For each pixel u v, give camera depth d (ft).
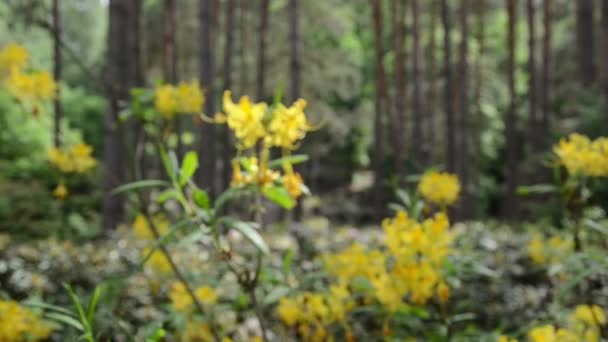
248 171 5.77
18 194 34.50
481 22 62.03
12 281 13.66
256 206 5.84
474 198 56.34
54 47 34.12
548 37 49.14
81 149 9.55
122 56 24.66
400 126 46.60
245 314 10.68
